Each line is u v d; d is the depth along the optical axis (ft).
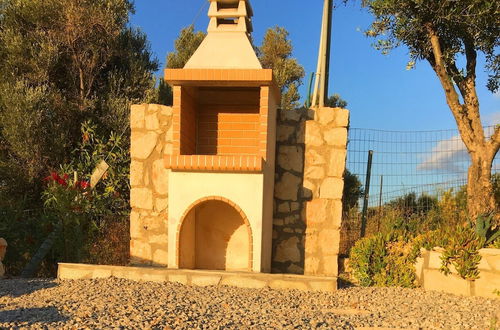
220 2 24.53
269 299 17.98
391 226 26.32
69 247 27.61
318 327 13.87
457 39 29.09
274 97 24.50
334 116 25.30
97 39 43.80
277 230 25.34
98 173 31.53
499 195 27.96
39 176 39.88
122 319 13.79
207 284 20.42
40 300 16.81
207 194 22.07
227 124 25.82
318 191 25.18
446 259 20.93
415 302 18.47
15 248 28.50
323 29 29.27
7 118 38.47
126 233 31.09
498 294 19.51
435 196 30.32
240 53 23.49
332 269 24.82
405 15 27.68
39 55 40.52
